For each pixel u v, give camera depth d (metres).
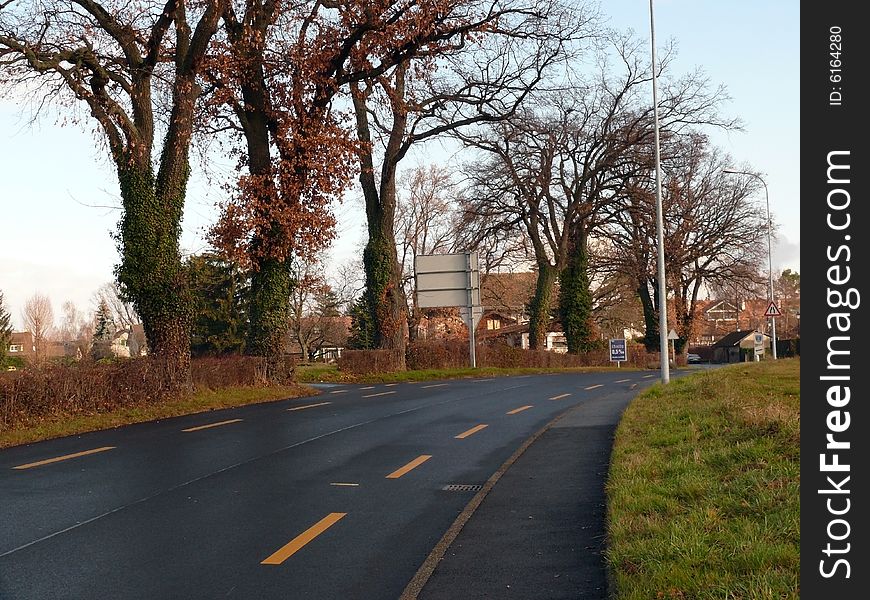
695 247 56.94
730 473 8.91
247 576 6.55
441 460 12.49
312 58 25.91
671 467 9.66
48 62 20.52
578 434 15.04
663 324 25.91
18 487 10.37
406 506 9.16
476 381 35.09
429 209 65.94
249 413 20.34
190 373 23.28
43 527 8.23
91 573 6.64
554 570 6.55
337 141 26.47
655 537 6.60
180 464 12.19
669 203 50.12
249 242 27.31
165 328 22.69
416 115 34.91
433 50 28.25
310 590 6.18
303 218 26.42
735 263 56.69
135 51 22.53
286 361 28.33
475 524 8.23
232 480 10.85
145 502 9.45
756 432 10.94
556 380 35.31
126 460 12.59
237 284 56.62
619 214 52.47
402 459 12.62
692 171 54.88
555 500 9.29
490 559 6.94
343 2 26.03
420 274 42.28
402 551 7.27
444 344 44.78
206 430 16.56
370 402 23.38
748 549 5.99
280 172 26.27
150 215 22.69
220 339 55.66
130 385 19.83
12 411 16.03
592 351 57.78
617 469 10.12
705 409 14.60
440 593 6.06
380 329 39.06
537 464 11.88
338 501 9.47
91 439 15.27
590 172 51.81
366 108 36.44
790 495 7.48
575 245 55.75
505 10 28.84
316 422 17.98
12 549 7.39
